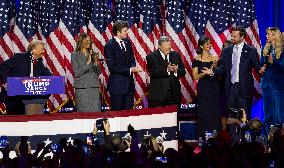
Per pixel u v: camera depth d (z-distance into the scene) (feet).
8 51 84.58
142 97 84.69
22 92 63.31
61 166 39.99
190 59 86.17
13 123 61.67
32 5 85.51
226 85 75.56
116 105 72.54
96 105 69.26
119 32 72.90
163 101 73.31
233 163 37.04
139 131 63.21
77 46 69.51
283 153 43.11
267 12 87.61
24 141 55.16
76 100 69.51
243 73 74.95
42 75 69.10
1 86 70.64
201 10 86.94
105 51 72.64
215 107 75.20
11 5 85.35
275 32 75.00
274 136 45.39
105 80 84.64
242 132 60.18
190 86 85.20
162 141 62.95
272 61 74.59
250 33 86.63
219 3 87.15
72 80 84.94
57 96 84.23
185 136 79.41
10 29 85.05
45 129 62.08
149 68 74.02
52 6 85.66
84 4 86.28
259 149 40.24
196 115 80.07
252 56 75.15
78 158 40.11
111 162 37.96
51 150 44.29
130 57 73.61
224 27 86.89
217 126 75.25
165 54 73.61
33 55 69.15
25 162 40.19
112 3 86.69
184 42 86.22
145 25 86.12
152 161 38.70
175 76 73.87
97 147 42.06
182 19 86.38
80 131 62.39
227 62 75.51
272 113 75.87
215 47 86.58
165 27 86.38
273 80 75.56
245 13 86.74
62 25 85.46
